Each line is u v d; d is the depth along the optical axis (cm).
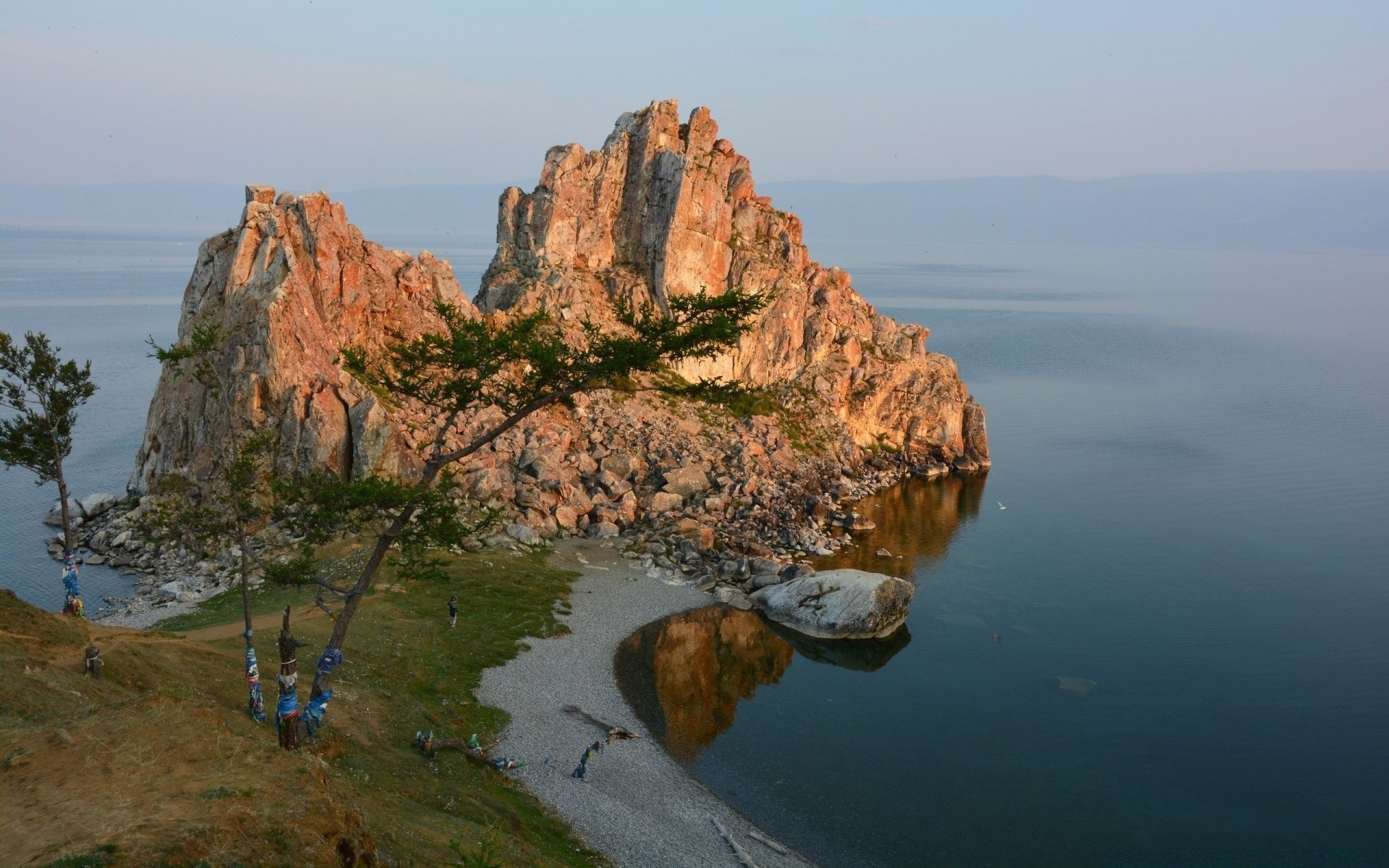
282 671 3434
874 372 14138
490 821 3897
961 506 11975
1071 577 9294
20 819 2086
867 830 4788
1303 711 6419
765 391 13412
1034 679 6888
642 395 12012
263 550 7794
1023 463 14750
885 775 5388
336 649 3822
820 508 10788
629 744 5453
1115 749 5809
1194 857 4641
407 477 8762
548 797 4581
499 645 6544
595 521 9712
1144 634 7831
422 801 3819
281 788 2234
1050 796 5209
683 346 3897
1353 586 9150
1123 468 14412
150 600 7162
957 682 6806
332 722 4344
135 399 17025
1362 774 5550
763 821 4809
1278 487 13250
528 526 9038
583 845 4138
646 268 13200
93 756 2341
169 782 2216
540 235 12950
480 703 5597
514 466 9994
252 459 4497
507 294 12450
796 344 13750
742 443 11775
